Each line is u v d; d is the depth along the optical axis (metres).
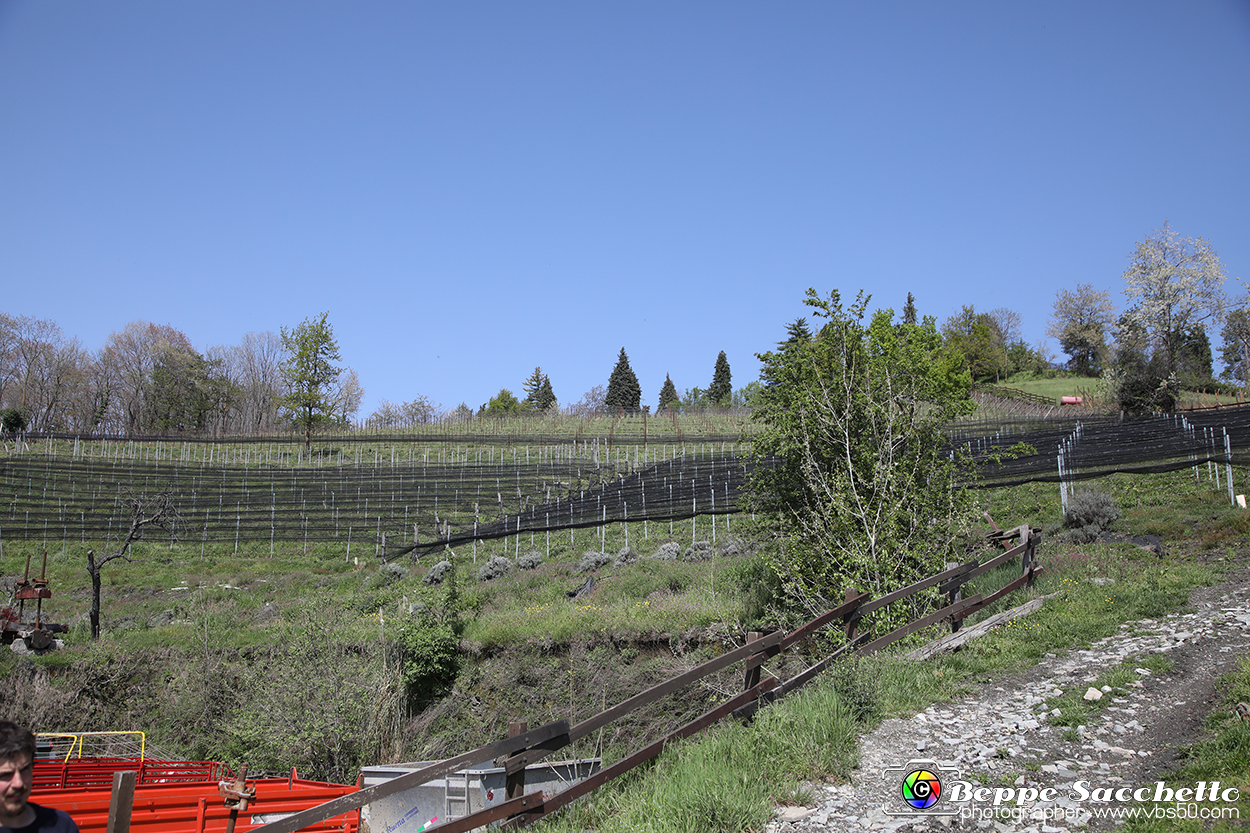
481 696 18.64
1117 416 47.69
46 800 9.50
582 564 30.30
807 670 8.19
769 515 16.20
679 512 36.53
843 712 7.16
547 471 52.41
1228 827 4.71
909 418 13.94
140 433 82.19
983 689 7.99
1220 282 55.28
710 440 59.16
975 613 11.10
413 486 50.53
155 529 42.78
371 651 18.83
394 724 17.25
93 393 85.06
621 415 75.50
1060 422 45.22
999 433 42.66
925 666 8.59
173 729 18.94
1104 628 9.59
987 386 85.69
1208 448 27.95
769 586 17.00
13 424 63.47
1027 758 6.25
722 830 5.41
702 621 18.38
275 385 94.31
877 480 13.06
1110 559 14.82
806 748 6.52
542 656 19.44
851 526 12.86
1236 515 17.67
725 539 30.22
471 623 21.47
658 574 25.52
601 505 40.56
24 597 24.41
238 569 37.31
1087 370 93.38
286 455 62.12
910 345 15.42
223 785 5.85
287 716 16.31
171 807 10.02
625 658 18.45
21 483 49.38
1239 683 6.98
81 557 38.81
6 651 21.12
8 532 41.62
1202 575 12.05
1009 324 106.88
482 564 33.81
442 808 11.24
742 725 7.38
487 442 64.75
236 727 16.92
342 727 16.38
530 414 80.38
